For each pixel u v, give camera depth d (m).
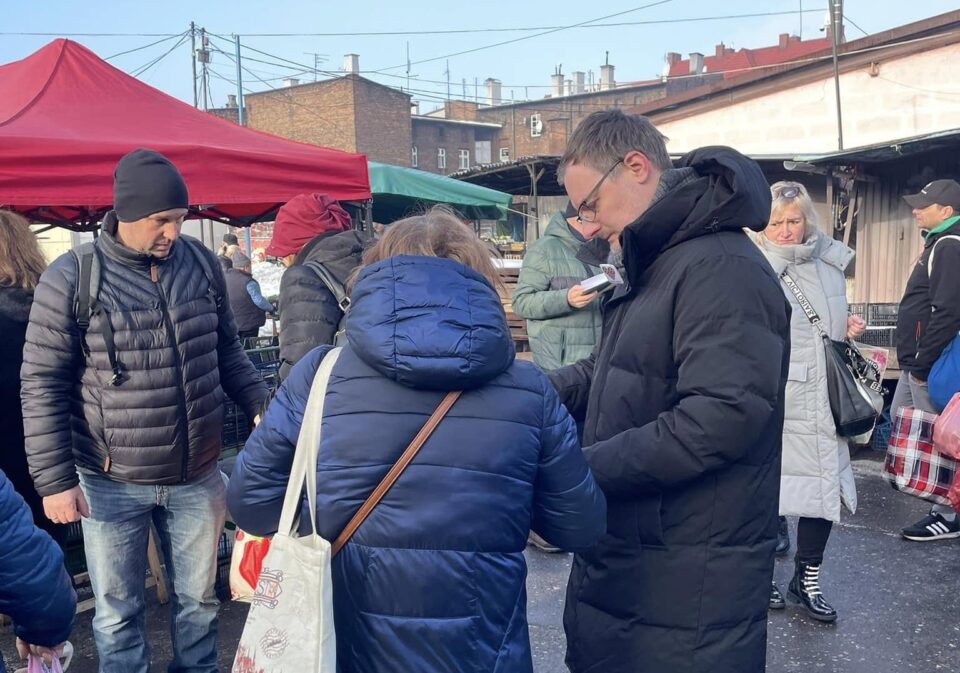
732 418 1.58
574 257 4.36
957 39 11.70
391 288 1.42
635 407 1.75
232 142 4.43
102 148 3.71
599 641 1.81
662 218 1.70
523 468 1.45
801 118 13.44
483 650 1.40
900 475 4.26
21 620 1.51
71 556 3.59
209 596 2.85
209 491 2.80
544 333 4.33
